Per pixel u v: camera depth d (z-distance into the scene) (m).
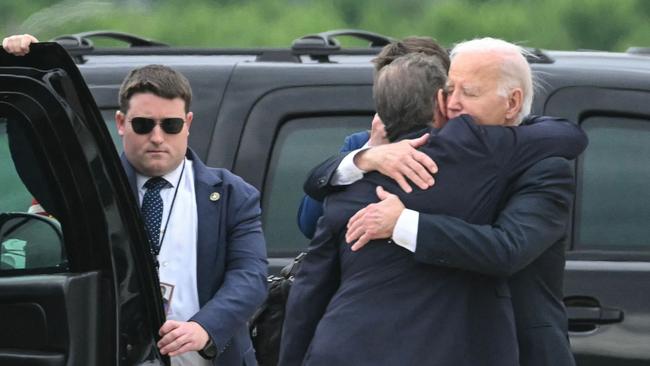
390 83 15.02
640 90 19.91
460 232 14.20
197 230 16.62
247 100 20.08
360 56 21.16
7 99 13.54
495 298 14.48
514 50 14.93
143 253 13.91
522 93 14.91
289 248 19.72
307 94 20.05
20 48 13.63
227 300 16.20
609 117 19.89
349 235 14.58
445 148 14.57
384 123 15.16
